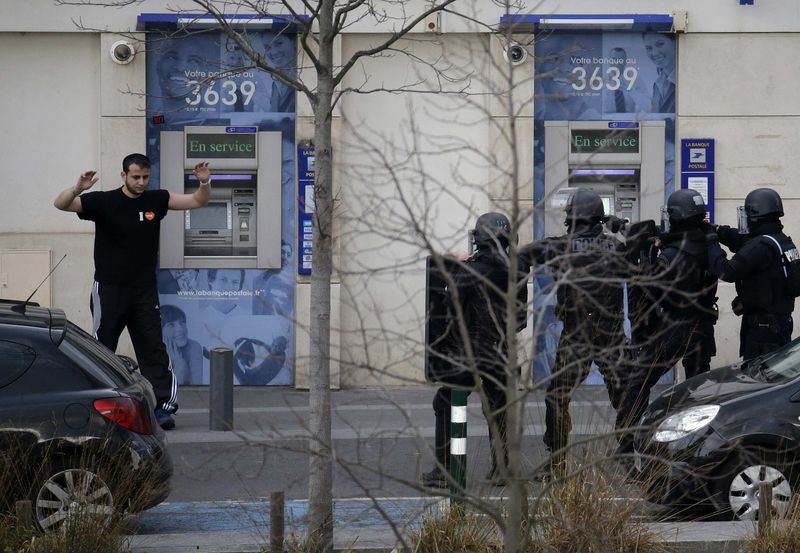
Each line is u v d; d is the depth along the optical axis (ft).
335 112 135.13
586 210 81.25
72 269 137.28
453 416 67.10
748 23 137.69
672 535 64.08
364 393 131.03
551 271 51.49
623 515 62.34
